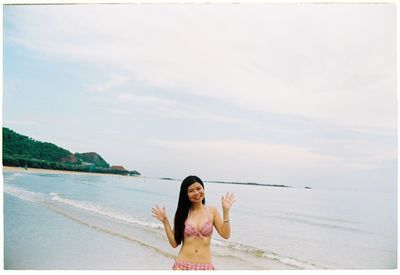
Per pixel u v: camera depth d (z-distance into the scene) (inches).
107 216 629.6
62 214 588.7
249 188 1398.9
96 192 1136.2
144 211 780.0
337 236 641.0
